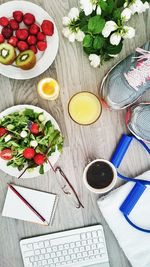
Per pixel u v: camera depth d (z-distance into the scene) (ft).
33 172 3.33
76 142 3.48
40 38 3.24
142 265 3.51
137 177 3.49
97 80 3.48
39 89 3.27
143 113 3.47
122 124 3.51
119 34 2.97
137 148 3.53
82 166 3.48
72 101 3.36
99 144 3.50
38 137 3.21
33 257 3.45
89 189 3.32
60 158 3.46
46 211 3.45
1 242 3.48
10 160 3.24
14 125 3.20
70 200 3.49
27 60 3.17
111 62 3.47
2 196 3.44
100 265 3.49
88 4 2.90
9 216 3.43
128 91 3.34
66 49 3.43
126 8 2.98
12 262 3.50
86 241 3.47
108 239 3.53
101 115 3.50
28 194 3.44
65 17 3.11
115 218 3.46
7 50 3.21
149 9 3.43
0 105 3.42
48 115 3.31
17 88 3.42
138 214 3.52
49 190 3.47
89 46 3.11
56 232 3.48
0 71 3.28
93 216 3.51
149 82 3.33
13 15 3.24
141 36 3.48
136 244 3.49
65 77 3.46
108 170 3.38
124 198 3.47
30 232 3.49
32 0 3.37
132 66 3.33
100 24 2.91
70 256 3.48
